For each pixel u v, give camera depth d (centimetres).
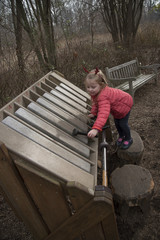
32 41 407
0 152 113
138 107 459
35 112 186
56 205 136
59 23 533
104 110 191
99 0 725
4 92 363
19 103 184
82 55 568
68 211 140
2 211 228
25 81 388
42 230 160
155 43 798
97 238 152
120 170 214
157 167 275
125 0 716
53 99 226
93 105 225
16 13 398
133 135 280
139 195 184
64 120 206
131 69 557
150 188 190
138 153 248
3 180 127
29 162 120
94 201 121
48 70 452
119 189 192
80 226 141
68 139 175
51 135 167
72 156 155
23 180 132
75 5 655
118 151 265
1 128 130
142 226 198
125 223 200
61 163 134
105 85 200
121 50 684
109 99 201
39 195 130
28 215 150
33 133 148
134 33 780
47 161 127
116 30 772
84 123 221
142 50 780
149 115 413
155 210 212
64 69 489
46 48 452
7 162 116
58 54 528
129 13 722
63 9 550
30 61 439
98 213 129
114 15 744
